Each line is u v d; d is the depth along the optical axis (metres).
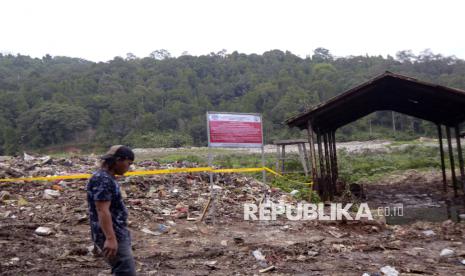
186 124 82.56
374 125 78.62
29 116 78.69
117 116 81.81
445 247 8.30
